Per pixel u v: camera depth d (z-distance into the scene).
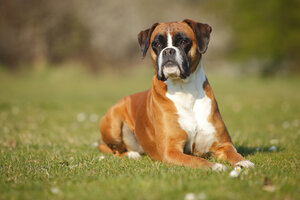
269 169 4.21
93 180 3.98
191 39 4.99
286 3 32.75
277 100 15.50
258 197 3.23
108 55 33.91
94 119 10.94
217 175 3.95
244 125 9.53
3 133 8.23
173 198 3.23
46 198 3.40
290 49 34.09
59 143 7.07
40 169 4.65
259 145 6.52
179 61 4.75
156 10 34.56
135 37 33.97
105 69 33.56
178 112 5.03
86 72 32.28
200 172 4.04
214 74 34.19
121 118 6.25
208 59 36.34
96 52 33.78
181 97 5.04
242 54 32.69
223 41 34.28
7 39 32.28
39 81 28.53
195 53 5.03
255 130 8.59
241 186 3.48
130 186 3.54
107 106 14.15
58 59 34.22
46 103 14.70
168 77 4.88
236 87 24.47
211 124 5.09
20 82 27.30
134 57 34.78
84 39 33.97
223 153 5.07
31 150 6.27
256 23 32.50
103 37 33.47
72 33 33.81
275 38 31.94
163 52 4.80
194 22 5.10
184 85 5.03
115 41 33.75
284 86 25.39
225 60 35.84
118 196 3.31
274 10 32.31
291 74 34.78
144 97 5.95
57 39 33.91
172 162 4.67
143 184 3.55
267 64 33.38
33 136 7.79
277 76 33.34
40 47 33.47
